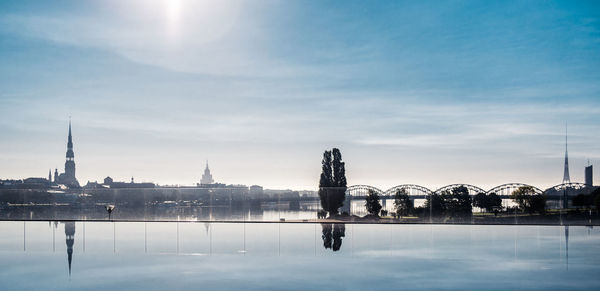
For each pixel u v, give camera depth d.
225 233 23.03
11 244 19.25
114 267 14.19
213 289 11.37
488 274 13.11
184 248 18.03
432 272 13.38
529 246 18.36
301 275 12.96
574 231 23.61
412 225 26.98
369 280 12.34
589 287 11.56
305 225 27.20
